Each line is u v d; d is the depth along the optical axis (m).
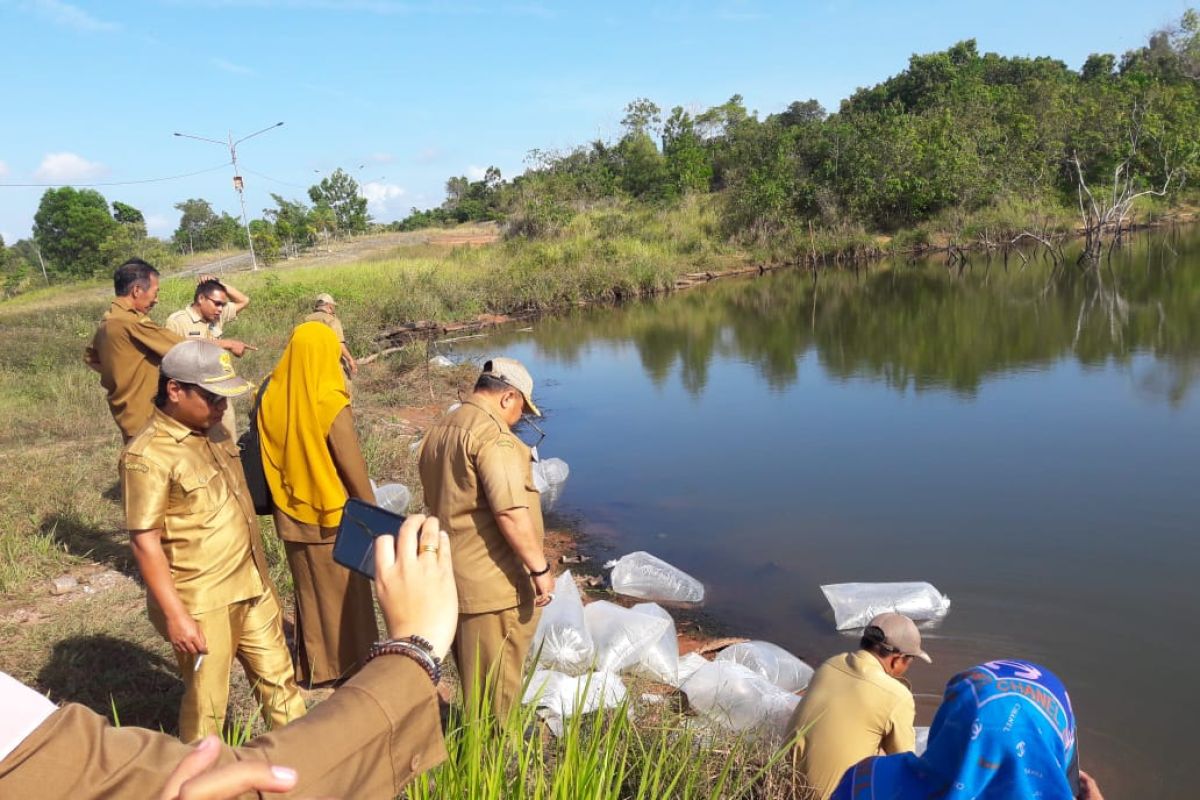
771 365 14.88
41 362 12.79
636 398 12.95
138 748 0.94
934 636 5.50
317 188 77.94
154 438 3.07
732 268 32.12
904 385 12.66
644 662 4.59
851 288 25.44
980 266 28.73
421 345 15.48
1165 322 16.36
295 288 20.81
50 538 5.56
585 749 2.74
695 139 58.19
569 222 37.56
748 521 7.68
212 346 3.12
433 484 3.45
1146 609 5.74
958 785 1.84
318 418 3.80
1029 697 1.88
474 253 33.38
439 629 1.14
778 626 5.78
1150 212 36.75
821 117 67.56
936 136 36.28
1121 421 10.16
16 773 0.86
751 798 3.06
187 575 3.14
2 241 67.75
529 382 3.50
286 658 3.47
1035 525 7.26
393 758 1.06
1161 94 38.31
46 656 4.25
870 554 6.84
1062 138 37.84
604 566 6.81
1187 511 7.37
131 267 5.25
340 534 1.42
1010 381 12.48
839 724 3.14
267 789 0.87
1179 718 4.58
